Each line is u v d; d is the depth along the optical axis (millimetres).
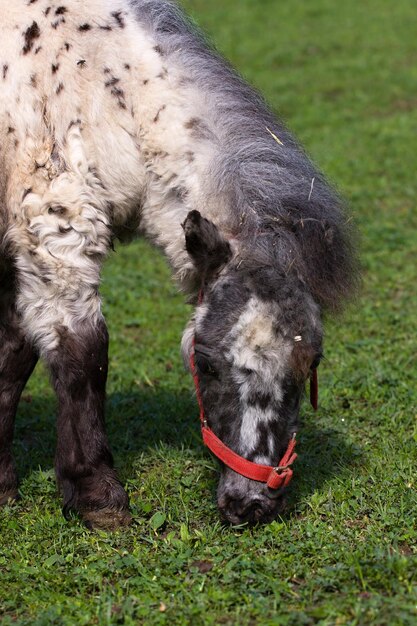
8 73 4820
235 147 4656
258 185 4504
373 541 4523
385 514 4781
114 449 5906
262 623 3865
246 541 4527
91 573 4355
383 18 22828
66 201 4711
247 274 4277
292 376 4207
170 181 4785
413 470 5320
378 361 6984
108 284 9281
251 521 4469
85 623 3967
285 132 4898
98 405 4879
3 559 4574
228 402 4293
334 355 7191
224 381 4281
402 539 4551
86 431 4836
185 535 4664
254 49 20359
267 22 22750
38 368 7578
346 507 4902
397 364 6914
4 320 5281
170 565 4355
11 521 4961
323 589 4121
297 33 21734
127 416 6410
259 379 4203
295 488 5184
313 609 3949
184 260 4828
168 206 4848
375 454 5582
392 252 9695
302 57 19922
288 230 4387
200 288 4570
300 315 4199
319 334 4281
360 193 11531
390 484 5121
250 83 5164
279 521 4770
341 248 4508
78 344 4773
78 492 4852
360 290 4676
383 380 6652
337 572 4184
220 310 4285
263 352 4180
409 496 4957
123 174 4836
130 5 5043
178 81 4848
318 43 20859
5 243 4875
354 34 21516
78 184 4742
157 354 7562
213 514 4918
